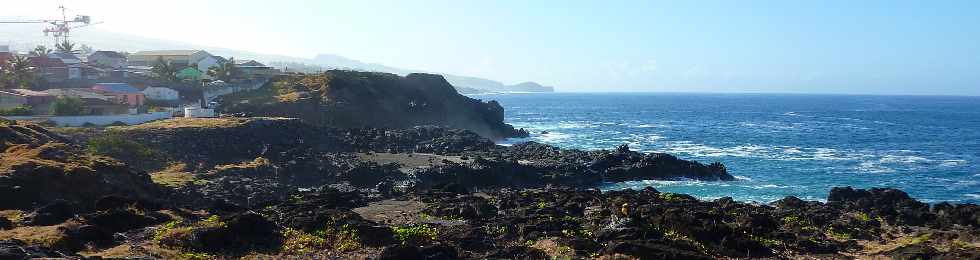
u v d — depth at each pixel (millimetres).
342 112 101312
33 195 40875
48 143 54312
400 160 72375
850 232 41438
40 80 98125
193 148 65562
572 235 37219
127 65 134625
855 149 102500
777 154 95250
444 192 52781
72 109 75312
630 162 74750
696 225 38250
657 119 182000
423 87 128625
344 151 78000
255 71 134125
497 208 47312
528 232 37719
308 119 97125
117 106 80938
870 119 186500
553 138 120875
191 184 52906
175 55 134875
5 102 79812
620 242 34031
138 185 48000
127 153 59438
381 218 42344
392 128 106938
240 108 95062
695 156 92625
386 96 115500
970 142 115188
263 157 66312
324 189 54406
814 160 88688
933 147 106312
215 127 71062
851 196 57594
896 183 71312
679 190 65688
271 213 40250
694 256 32875
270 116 94250
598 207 47188
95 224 33750
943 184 70938
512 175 68125
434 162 70500
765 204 55750
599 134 128875
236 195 51812
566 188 61031
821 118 191375
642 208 44281
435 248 32125
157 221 36656
